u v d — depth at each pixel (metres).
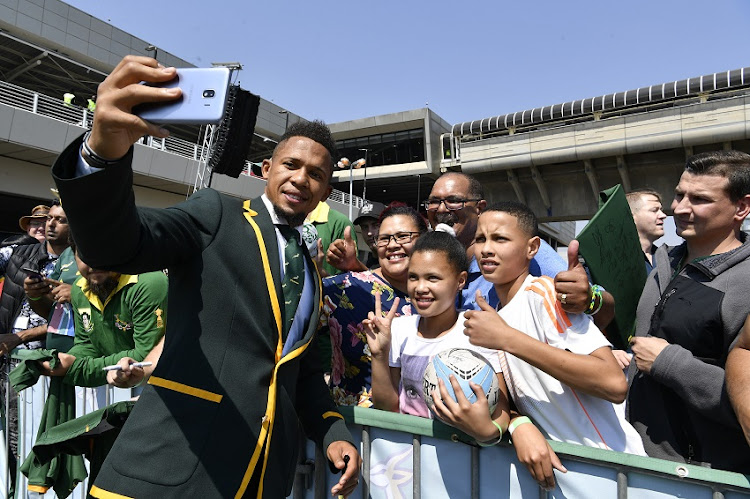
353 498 1.89
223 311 1.44
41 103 17.47
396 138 35.12
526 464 1.46
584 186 24.16
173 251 1.37
